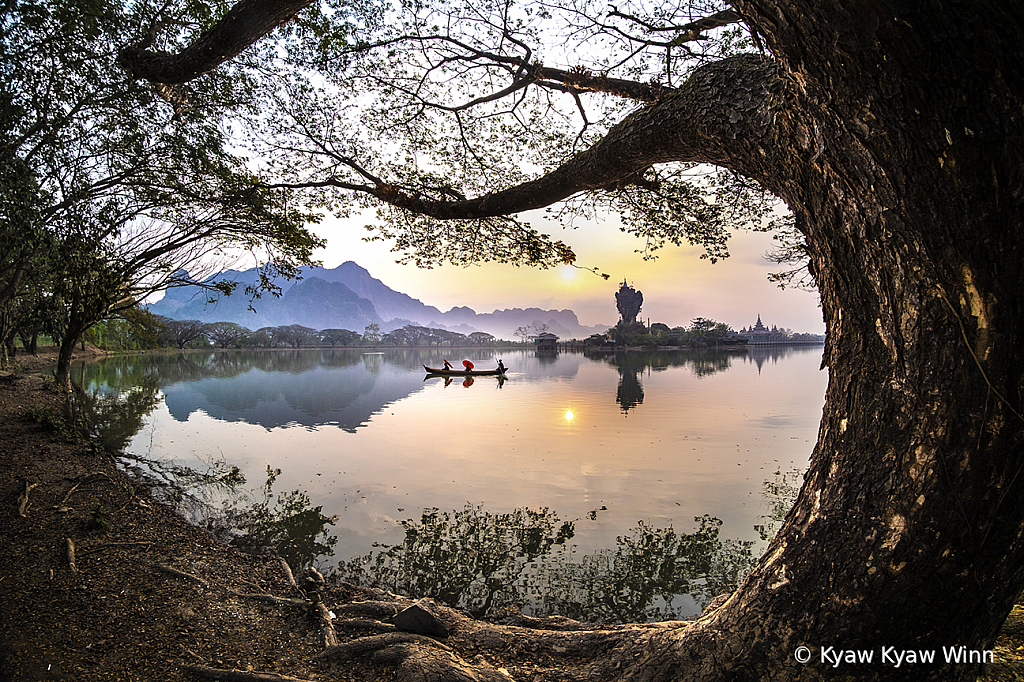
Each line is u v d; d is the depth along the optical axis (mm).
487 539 5773
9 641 3348
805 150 1872
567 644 3277
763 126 2080
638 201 4855
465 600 4547
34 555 4625
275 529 6027
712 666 2322
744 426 12547
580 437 11203
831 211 1918
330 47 4762
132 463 8883
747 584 2430
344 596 4348
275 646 3461
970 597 1769
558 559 5332
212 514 6492
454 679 2852
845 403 2006
